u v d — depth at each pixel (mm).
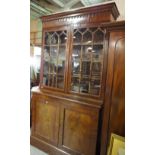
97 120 1708
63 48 2084
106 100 1651
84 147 1836
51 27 2115
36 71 3914
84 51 1896
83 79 1920
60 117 2021
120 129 1594
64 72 2031
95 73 1834
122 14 2363
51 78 2211
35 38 4176
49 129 2154
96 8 1678
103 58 1699
